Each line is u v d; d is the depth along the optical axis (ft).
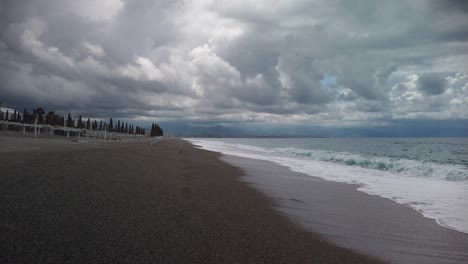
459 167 66.13
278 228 23.25
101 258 13.61
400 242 22.11
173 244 16.60
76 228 16.55
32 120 200.85
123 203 23.09
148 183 33.83
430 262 18.63
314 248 19.54
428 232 24.56
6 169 28.30
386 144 250.16
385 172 65.00
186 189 34.47
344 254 19.03
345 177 57.06
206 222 21.77
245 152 145.07
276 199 35.47
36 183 24.72
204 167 64.80
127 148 95.14
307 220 26.91
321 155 104.22
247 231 21.16
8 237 14.19
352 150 161.68
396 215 29.84
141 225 18.75
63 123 228.63
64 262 12.76
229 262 15.44
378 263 18.02
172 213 22.61
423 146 205.46
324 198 37.50
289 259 17.10
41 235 14.97
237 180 49.11
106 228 17.26
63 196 22.20
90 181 28.91
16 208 18.11
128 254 14.47
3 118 196.24
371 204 34.58
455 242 22.29
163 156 81.25
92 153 55.57
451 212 31.14
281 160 96.58
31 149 53.57
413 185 48.06
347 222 26.96
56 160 38.60
